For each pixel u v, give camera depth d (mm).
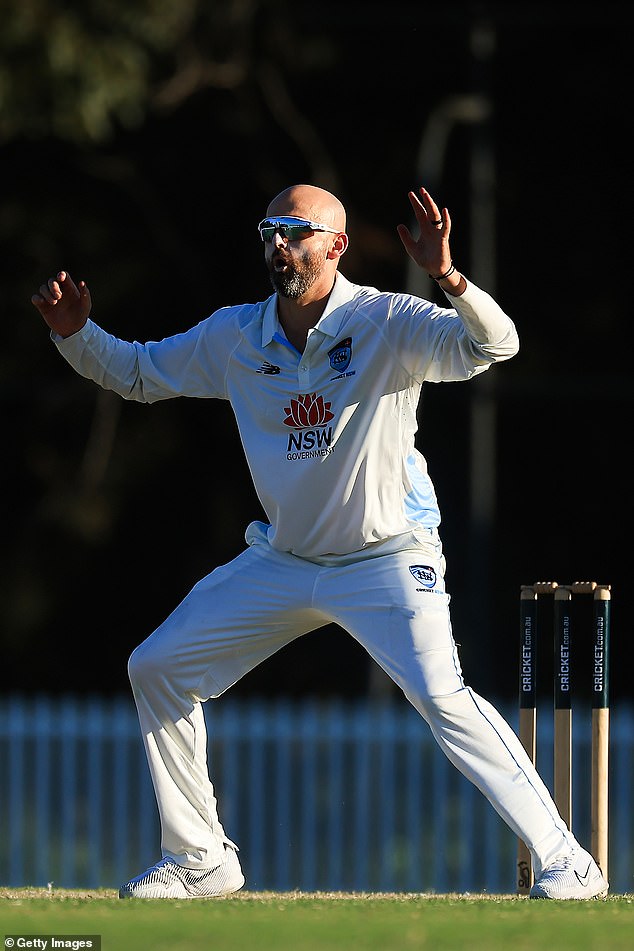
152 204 69000
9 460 71625
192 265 69875
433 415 70688
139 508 73500
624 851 46688
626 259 71500
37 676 74125
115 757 49656
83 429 71438
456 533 70750
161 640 20656
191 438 72688
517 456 73562
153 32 56719
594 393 66812
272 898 20375
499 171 71062
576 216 71812
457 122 68500
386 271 69375
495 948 13836
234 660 20922
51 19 54062
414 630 19797
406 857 49438
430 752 48312
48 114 55312
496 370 71562
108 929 14914
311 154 66688
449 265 18469
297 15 65375
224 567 20969
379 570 20078
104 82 55000
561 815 21547
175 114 67438
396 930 14844
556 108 70812
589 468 73438
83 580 73938
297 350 20172
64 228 68875
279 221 19750
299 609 20484
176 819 20859
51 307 20797
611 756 47812
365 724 48344
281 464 20219
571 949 13844
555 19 66125
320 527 20156
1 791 50219
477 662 60219
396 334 19688
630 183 71062
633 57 69312
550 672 71250
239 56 63375
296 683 72438
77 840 51312
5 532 72562
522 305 72062
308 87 70188
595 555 73625
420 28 67812
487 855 47750
